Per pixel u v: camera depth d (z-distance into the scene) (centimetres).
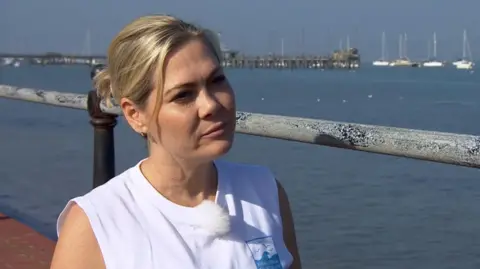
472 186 1495
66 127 2727
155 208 178
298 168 1720
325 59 17462
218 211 178
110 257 170
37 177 1426
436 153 167
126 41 174
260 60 17075
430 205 1288
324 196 1373
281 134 216
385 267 904
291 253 202
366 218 1156
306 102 4906
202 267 174
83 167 1603
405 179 1589
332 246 969
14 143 2145
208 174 189
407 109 4203
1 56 11375
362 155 1945
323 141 200
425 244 1003
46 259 364
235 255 179
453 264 915
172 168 180
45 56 11800
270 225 190
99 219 173
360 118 3556
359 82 10644
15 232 418
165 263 171
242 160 1834
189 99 172
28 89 384
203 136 173
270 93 6378
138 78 172
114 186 181
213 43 178
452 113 3838
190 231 177
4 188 1236
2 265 350
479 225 1121
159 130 175
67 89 6353
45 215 927
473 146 158
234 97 178
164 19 173
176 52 170
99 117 317
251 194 193
